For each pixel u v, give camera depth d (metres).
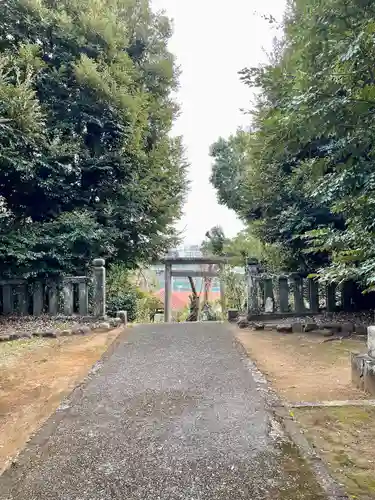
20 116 7.08
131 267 10.71
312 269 7.53
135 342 5.75
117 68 9.09
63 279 7.63
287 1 5.79
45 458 2.37
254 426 2.73
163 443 2.53
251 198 8.40
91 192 9.31
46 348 5.49
